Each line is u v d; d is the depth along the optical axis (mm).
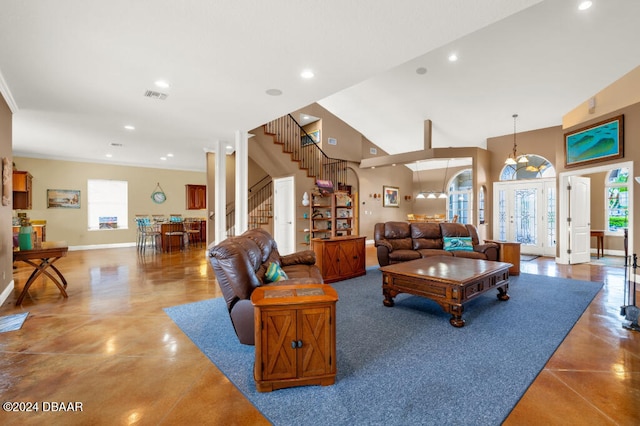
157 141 6324
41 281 4734
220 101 3977
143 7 2129
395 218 10617
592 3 3771
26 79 3271
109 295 4004
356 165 9406
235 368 2189
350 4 2115
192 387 1966
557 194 6480
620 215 7426
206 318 3168
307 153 8742
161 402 1816
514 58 5004
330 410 1732
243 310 2387
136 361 2289
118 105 4098
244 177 5473
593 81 5203
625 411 1719
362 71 3156
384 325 2982
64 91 3607
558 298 3861
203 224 10039
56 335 2744
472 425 1610
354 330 2859
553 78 5293
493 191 8016
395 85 6492
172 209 10125
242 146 5453
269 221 8578
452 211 10508
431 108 7031
